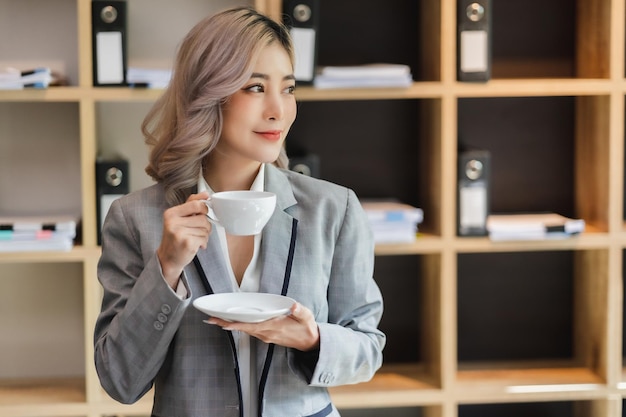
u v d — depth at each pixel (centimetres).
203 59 188
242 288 193
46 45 341
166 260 176
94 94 312
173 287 179
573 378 343
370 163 357
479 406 374
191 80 189
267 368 188
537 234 326
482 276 368
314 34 311
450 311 327
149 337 179
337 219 200
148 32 344
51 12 340
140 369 183
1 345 353
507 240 326
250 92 188
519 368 358
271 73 188
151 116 204
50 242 314
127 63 332
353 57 352
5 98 308
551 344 371
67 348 355
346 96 314
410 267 363
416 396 328
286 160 216
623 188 362
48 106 345
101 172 314
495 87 320
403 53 353
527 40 356
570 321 371
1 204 346
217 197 172
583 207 354
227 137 190
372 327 202
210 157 198
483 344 370
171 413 191
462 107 360
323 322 197
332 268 201
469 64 318
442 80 318
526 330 370
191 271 191
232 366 189
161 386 194
